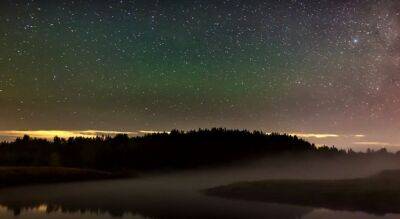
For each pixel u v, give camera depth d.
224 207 49.34
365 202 48.00
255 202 53.00
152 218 42.19
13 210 46.34
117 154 140.00
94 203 52.56
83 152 136.62
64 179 80.00
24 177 74.38
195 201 54.81
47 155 128.12
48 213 44.53
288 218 41.84
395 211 44.34
